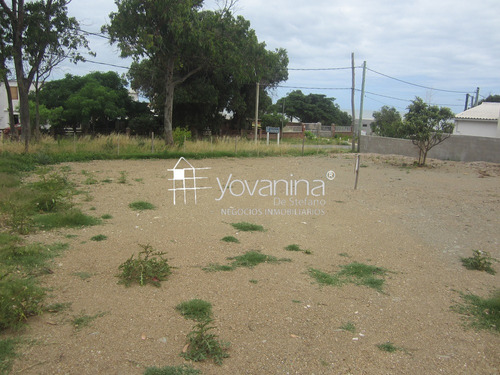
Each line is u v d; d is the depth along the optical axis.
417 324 4.30
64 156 16.42
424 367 3.49
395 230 8.09
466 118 29.84
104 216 7.95
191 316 4.14
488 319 4.50
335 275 5.60
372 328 4.15
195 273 5.35
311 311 4.45
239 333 3.87
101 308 4.21
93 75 34.59
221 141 23.78
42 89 33.81
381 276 5.66
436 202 10.87
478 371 3.48
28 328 3.71
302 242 7.09
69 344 3.50
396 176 15.64
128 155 18.25
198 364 3.34
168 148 20.91
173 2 19.41
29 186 10.31
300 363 3.44
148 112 36.34
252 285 5.06
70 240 6.37
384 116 44.22
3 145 16.41
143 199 9.91
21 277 4.77
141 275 4.80
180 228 7.49
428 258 6.52
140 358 3.37
